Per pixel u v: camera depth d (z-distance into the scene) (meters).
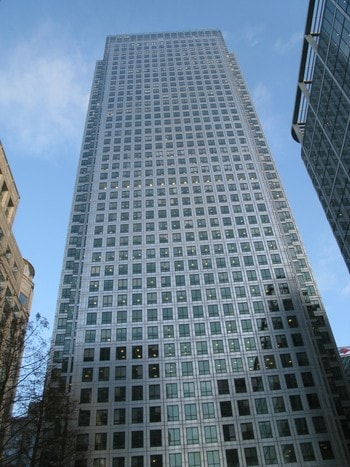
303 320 78.62
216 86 136.25
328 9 60.72
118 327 78.56
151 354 75.19
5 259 47.12
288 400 69.00
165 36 164.50
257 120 126.56
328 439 64.75
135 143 116.00
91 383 71.62
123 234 93.38
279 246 90.50
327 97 64.38
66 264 94.25
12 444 29.05
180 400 69.62
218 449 64.50
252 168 107.81
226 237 92.50
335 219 66.94
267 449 64.19
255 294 82.88
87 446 64.56
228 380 71.75
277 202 104.69
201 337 77.06
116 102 131.38
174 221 95.81
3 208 48.00
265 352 74.81
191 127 120.62
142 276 85.94
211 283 84.69
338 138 61.69
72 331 83.88
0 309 34.41
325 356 82.44
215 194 101.50
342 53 56.81
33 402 30.64
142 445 65.06
